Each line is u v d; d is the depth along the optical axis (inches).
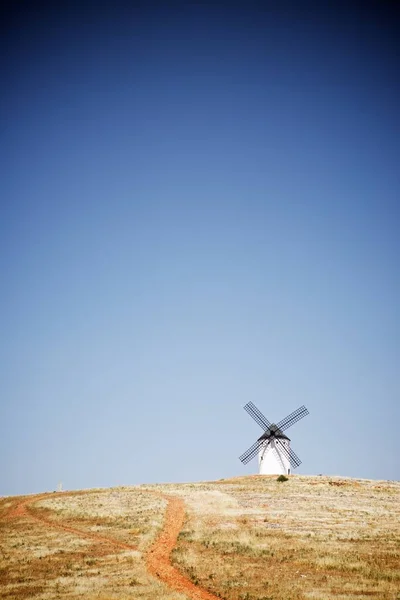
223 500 2429.9
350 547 1464.1
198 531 1745.8
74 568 1336.1
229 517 1995.6
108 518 2065.7
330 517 1966.0
